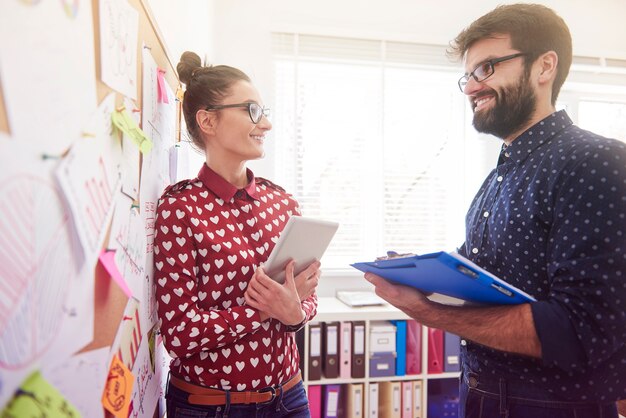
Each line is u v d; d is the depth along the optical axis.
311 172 2.73
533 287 0.88
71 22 0.50
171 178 1.22
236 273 0.99
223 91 1.04
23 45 0.40
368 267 0.97
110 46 0.65
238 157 1.07
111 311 0.65
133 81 0.78
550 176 0.86
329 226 0.97
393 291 0.99
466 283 0.76
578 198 0.79
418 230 2.84
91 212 0.57
